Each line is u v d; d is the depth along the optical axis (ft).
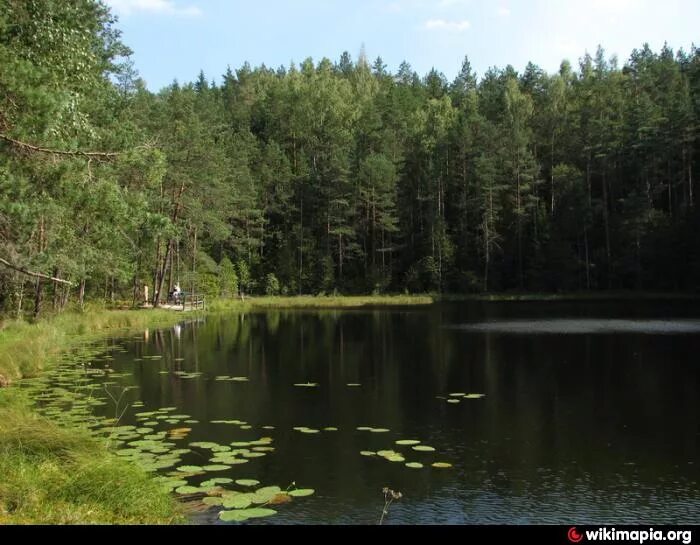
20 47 34.14
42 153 34.12
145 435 30.81
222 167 153.38
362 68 395.14
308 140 245.24
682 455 28.96
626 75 254.06
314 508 22.29
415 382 47.21
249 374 50.49
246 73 343.67
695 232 167.63
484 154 200.64
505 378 48.83
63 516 18.35
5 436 23.73
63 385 43.78
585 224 190.60
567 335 78.33
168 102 137.90
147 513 19.86
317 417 35.86
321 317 119.65
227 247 207.10
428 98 312.71
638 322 95.81
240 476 25.43
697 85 200.34
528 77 296.92
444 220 204.74
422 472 26.48
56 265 63.21
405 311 136.56
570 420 35.53
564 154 216.13
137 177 64.64
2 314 77.92
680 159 192.54
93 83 44.47
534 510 22.53
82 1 44.37
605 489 24.67
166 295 146.30
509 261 199.31
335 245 213.87
